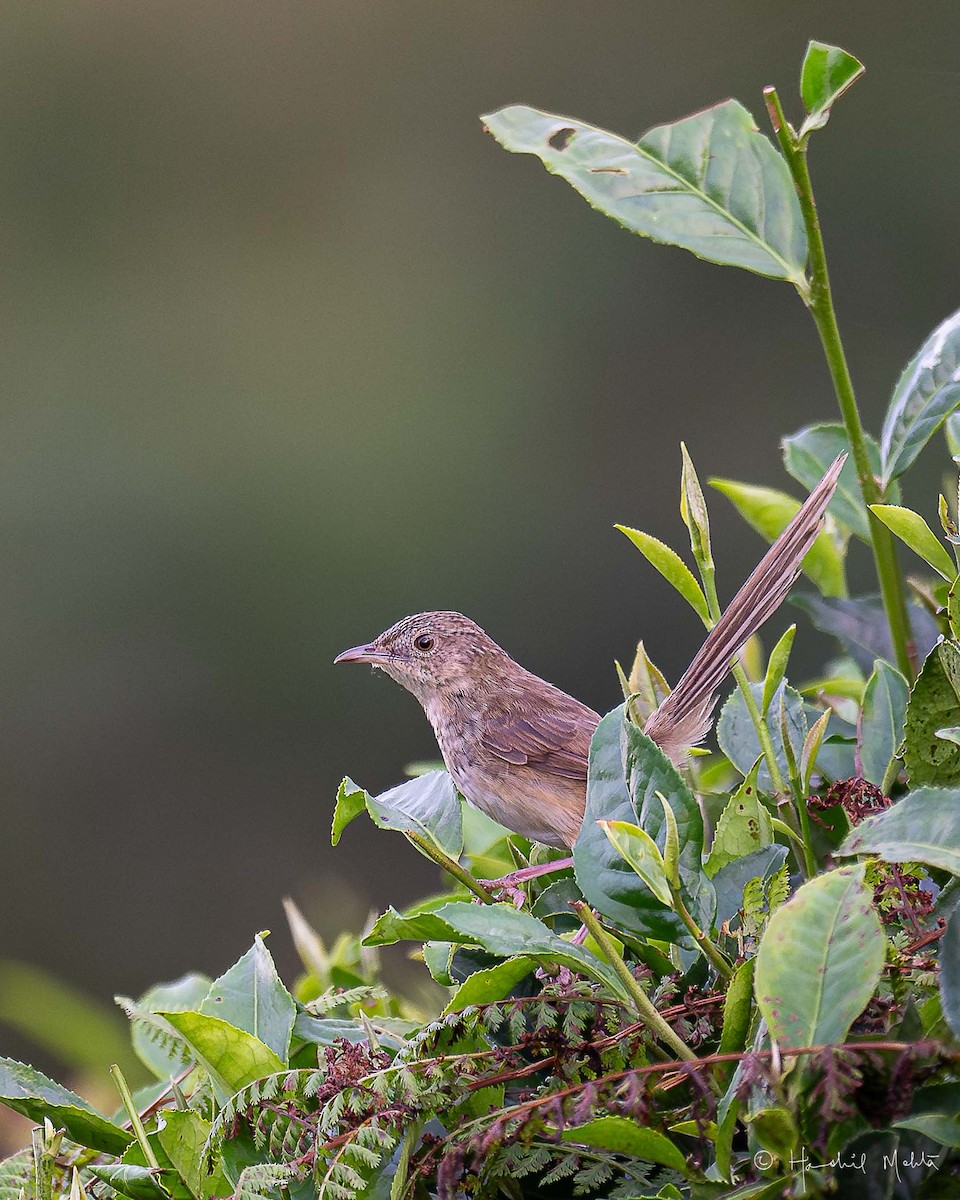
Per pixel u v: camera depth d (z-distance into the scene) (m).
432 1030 2.88
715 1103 2.62
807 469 4.31
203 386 16.98
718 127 3.62
